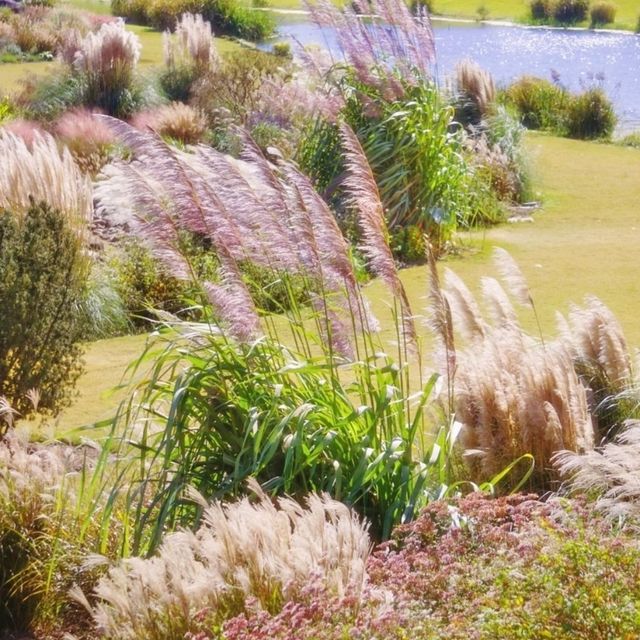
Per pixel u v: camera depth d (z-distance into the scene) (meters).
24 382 6.98
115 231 11.91
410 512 4.86
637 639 3.11
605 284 10.72
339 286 5.57
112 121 5.44
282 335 8.62
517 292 6.04
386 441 5.23
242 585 3.85
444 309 5.31
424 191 12.41
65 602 5.07
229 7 44.16
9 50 32.44
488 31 51.25
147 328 10.12
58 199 10.10
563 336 6.36
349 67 13.23
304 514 4.30
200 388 5.36
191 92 20.69
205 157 5.45
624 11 57.53
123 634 3.95
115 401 7.90
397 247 12.03
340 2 45.47
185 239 10.19
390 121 12.70
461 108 18.08
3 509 5.07
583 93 23.12
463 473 5.56
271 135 15.52
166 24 44.00
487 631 3.24
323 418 5.28
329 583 3.78
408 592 3.70
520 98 23.94
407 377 5.51
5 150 10.79
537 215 14.46
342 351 5.49
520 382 5.52
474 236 13.12
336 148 12.90
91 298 9.88
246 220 5.35
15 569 4.99
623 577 3.35
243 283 5.36
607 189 16.09
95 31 36.09
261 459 4.94
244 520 4.18
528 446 5.44
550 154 19.39
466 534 4.14
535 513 4.15
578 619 3.21
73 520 5.26
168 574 4.14
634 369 6.33
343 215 12.11
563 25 54.50
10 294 6.91
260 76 19.23
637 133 21.91
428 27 13.02
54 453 5.64
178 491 5.12
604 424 6.03
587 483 5.00
